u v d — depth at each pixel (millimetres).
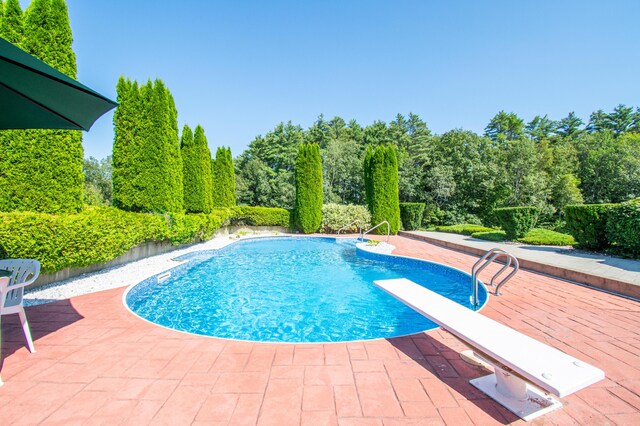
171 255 9117
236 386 2283
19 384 2301
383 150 16516
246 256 10570
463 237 13102
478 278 6074
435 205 22391
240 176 28562
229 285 6922
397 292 3418
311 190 16297
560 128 43500
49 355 2779
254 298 5996
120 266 7195
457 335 2312
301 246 12969
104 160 29719
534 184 20531
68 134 6070
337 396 2164
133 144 8445
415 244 12047
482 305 4395
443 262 7945
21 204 5594
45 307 4199
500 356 1915
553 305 4352
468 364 2641
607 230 7641
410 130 43281
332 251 11688
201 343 3051
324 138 34750
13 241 4598
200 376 2426
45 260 5043
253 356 2771
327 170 26047
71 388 2254
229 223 16344
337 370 2525
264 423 1874
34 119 3273
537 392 2217
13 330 3383
